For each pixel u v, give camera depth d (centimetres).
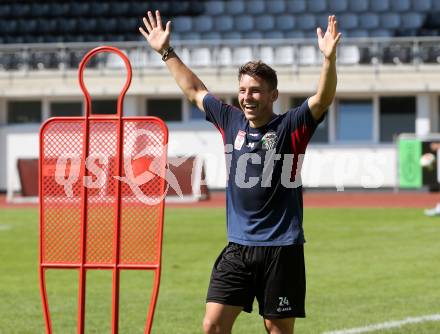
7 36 6950
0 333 1642
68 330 1669
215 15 6844
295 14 6769
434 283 2130
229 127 1148
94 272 2383
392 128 5928
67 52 6006
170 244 2917
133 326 1695
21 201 5031
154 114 6100
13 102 6175
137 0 6931
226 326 1122
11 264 2553
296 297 1122
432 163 4706
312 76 5794
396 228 3284
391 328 1642
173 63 1207
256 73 1102
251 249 1116
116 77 5944
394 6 6675
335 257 2559
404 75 5766
